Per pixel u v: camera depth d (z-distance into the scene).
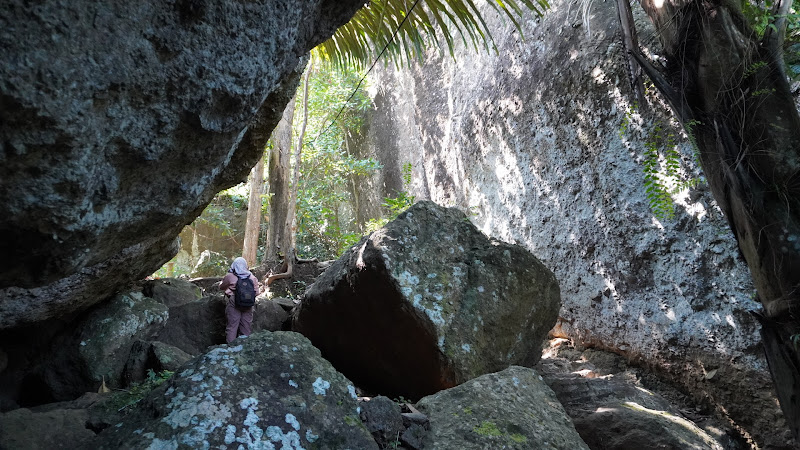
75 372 4.40
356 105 14.03
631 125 5.41
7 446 2.61
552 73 6.61
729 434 4.61
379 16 4.48
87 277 4.07
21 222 1.66
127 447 1.97
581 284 6.31
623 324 5.72
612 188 5.72
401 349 4.55
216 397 2.21
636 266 5.50
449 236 5.05
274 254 9.52
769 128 2.79
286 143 9.69
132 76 1.67
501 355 4.65
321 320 5.10
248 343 2.56
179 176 2.30
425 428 2.86
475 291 4.74
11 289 3.57
